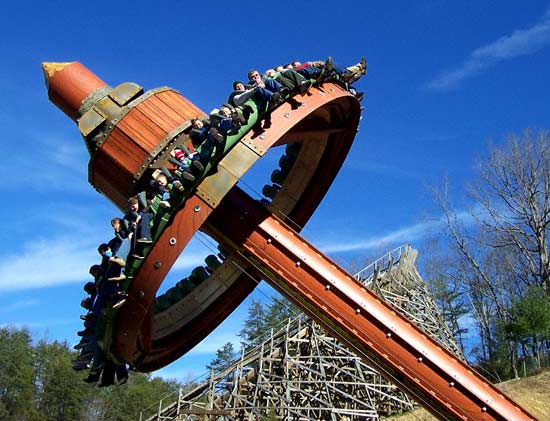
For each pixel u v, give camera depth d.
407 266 51.81
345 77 17.89
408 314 46.47
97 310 15.14
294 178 20.39
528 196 65.44
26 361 100.69
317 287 15.68
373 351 15.30
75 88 17.31
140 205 14.69
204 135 15.38
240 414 38.75
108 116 16.64
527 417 14.48
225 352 102.75
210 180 14.85
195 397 39.41
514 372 57.72
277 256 16.00
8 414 93.31
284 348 39.06
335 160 20.16
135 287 14.70
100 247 14.89
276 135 15.66
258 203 16.64
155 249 14.52
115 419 102.12
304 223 20.77
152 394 108.50
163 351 19.28
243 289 19.72
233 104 15.25
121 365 16.95
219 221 16.31
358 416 37.31
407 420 38.41
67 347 111.94
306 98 16.62
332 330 15.95
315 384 38.50
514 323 51.06
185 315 19.62
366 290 15.73
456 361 15.11
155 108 16.61
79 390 101.19
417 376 14.96
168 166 15.89
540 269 63.91
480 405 14.62
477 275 74.50
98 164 16.61
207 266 19.64
